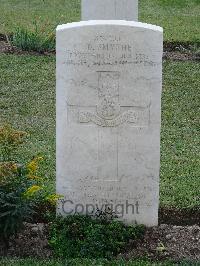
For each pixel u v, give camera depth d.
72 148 2.86
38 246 2.83
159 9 7.01
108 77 2.78
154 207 2.93
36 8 6.93
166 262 2.71
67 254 2.77
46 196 2.86
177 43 5.70
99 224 2.86
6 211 2.72
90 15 4.89
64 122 2.83
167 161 3.61
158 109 2.81
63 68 2.78
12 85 4.66
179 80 4.81
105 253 2.77
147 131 2.84
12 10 6.81
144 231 2.91
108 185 2.91
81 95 2.80
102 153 2.87
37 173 3.40
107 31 2.73
